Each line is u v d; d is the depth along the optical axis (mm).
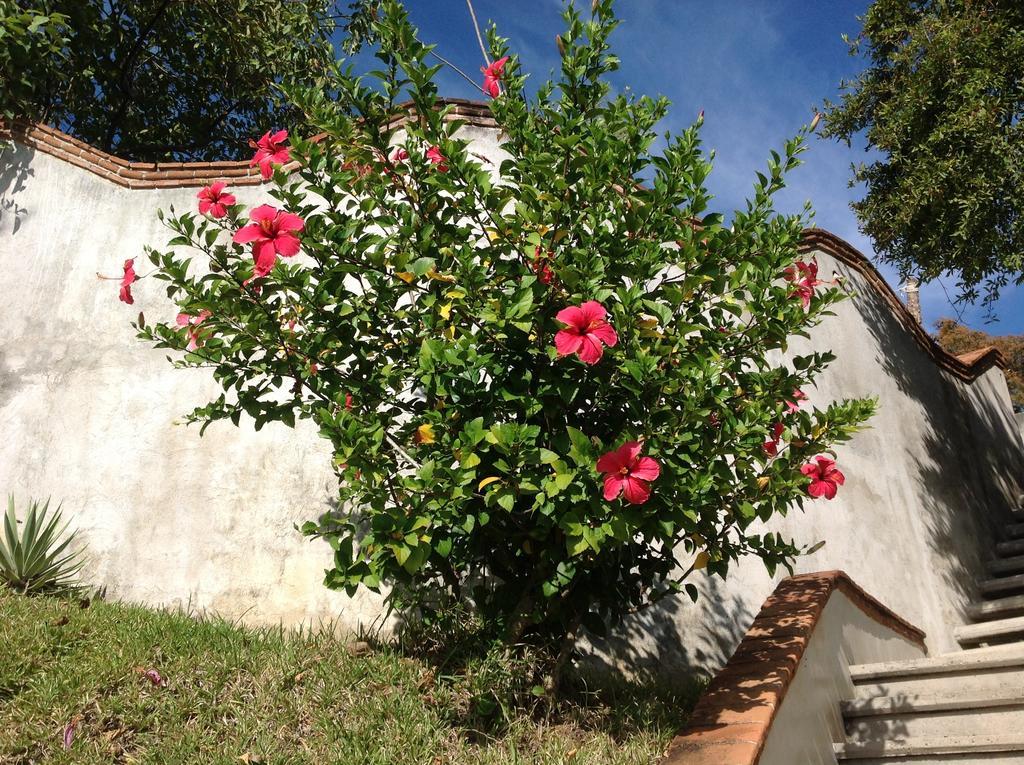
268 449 4922
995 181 7930
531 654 3555
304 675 3658
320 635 4207
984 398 10891
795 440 3689
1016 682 4176
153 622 4031
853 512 6820
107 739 3096
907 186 8656
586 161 3312
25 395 5246
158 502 4910
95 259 5523
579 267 3281
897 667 4586
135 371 5219
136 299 5383
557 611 3635
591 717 3705
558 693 3818
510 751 3248
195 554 4766
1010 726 3945
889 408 8047
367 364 3701
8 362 5332
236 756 3023
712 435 3393
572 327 2996
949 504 8500
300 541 4711
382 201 3564
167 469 4973
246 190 5531
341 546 3312
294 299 3787
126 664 3525
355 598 4527
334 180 3510
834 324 7559
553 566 3547
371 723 3299
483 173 3336
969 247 8742
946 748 3922
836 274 7789
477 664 3535
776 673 3605
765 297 3762
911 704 4215
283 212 3309
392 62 3400
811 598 4434
